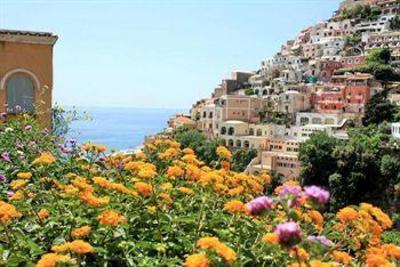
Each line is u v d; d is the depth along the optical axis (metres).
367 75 80.56
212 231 4.38
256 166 62.31
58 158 7.01
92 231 4.02
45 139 8.38
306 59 107.75
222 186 5.00
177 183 5.49
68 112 11.61
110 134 156.12
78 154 6.88
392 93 77.19
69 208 4.38
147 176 4.76
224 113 77.56
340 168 49.38
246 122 77.00
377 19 115.19
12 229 4.03
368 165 48.94
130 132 172.50
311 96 82.88
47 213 4.33
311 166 50.94
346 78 83.50
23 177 5.09
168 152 6.62
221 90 104.44
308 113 76.38
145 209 4.51
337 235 4.18
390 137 55.47
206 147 55.81
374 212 4.26
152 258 3.91
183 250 4.16
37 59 13.77
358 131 62.84
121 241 3.98
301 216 4.08
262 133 72.31
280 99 81.88
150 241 4.18
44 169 5.54
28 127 8.69
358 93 77.31
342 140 54.59
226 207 4.47
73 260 3.34
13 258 3.60
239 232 4.25
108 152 7.09
